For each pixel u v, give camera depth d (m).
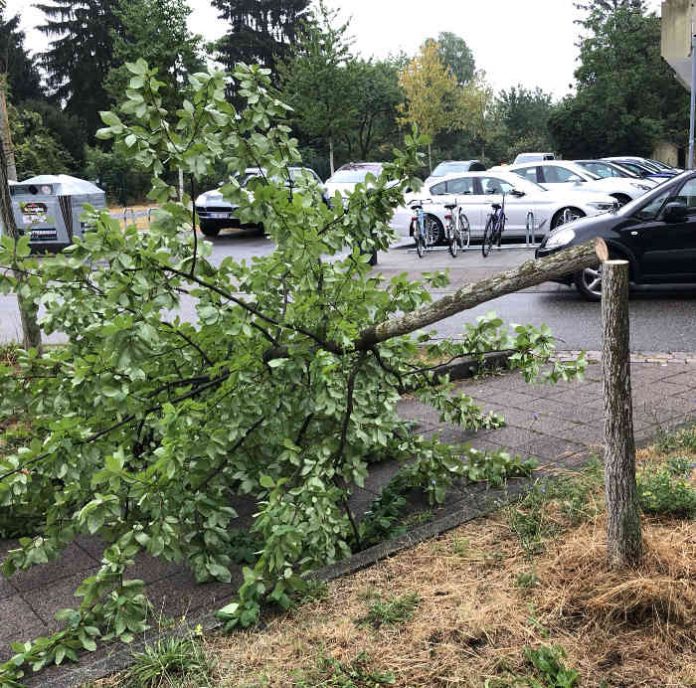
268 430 4.11
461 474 4.61
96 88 65.69
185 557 4.09
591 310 10.39
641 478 4.33
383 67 59.09
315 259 4.18
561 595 3.32
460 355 4.68
